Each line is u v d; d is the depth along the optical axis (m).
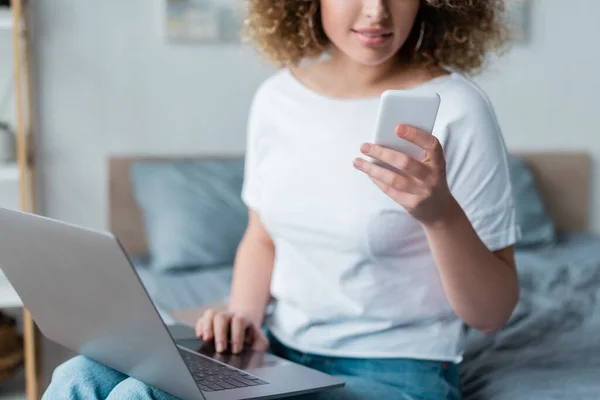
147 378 1.18
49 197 3.30
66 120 3.28
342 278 1.41
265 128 1.54
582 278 2.70
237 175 3.19
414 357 1.39
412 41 1.50
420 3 1.47
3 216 1.17
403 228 1.36
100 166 3.32
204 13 3.31
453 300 1.34
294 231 1.46
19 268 1.26
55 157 3.29
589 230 3.66
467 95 1.38
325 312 1.44
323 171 1.43
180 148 3.38
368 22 1.34
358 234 1.37
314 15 1.62
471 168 1.36
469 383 1.70
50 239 1.10
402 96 1.13
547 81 3.60
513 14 3.49
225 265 2.96
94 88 3.29
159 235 2.96
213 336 1.47
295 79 1.54
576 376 1.69
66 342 1.35
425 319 1.41
